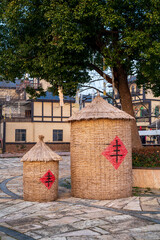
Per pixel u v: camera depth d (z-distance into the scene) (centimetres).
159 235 416
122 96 1028
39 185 655
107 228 449
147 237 408
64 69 923
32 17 927
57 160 671
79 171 689
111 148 673
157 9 848
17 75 1084
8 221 501
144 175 806
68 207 594
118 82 1046
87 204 618
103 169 667
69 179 1028
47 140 2773
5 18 930
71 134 720
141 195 707
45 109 2784
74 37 852
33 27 988
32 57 1005
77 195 696
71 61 944
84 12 860
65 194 757
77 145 695
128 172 696
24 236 421
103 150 670
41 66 927
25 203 642
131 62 1044
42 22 973
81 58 970
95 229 445
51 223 480
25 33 1013
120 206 593
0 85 2791
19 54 988
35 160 651
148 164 820
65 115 2850
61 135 2834
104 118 673
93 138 674
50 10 865
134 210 558
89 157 674
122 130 694
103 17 839
